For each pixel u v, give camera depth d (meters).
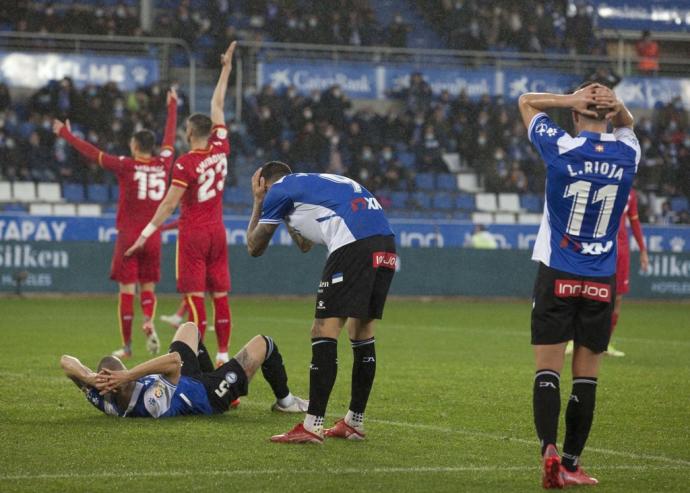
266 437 18.80
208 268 29.95
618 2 98.44
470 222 71.38
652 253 71.56
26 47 79.69
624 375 30.33
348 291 18.05
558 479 14.95
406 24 89.50
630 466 17.05
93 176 74.00
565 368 31.80
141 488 14.69
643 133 83.75
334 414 22.23
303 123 79.12
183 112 76.56
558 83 86.88
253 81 83.00
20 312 52.00
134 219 33.22
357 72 83.81
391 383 27.41
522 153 83.06
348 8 87.44
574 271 15.56
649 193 81.81
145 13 85.50
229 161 76.38
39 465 16.16
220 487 14.83
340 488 14.91
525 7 91.38
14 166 72.69
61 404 22.41
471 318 53.66
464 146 82.19
